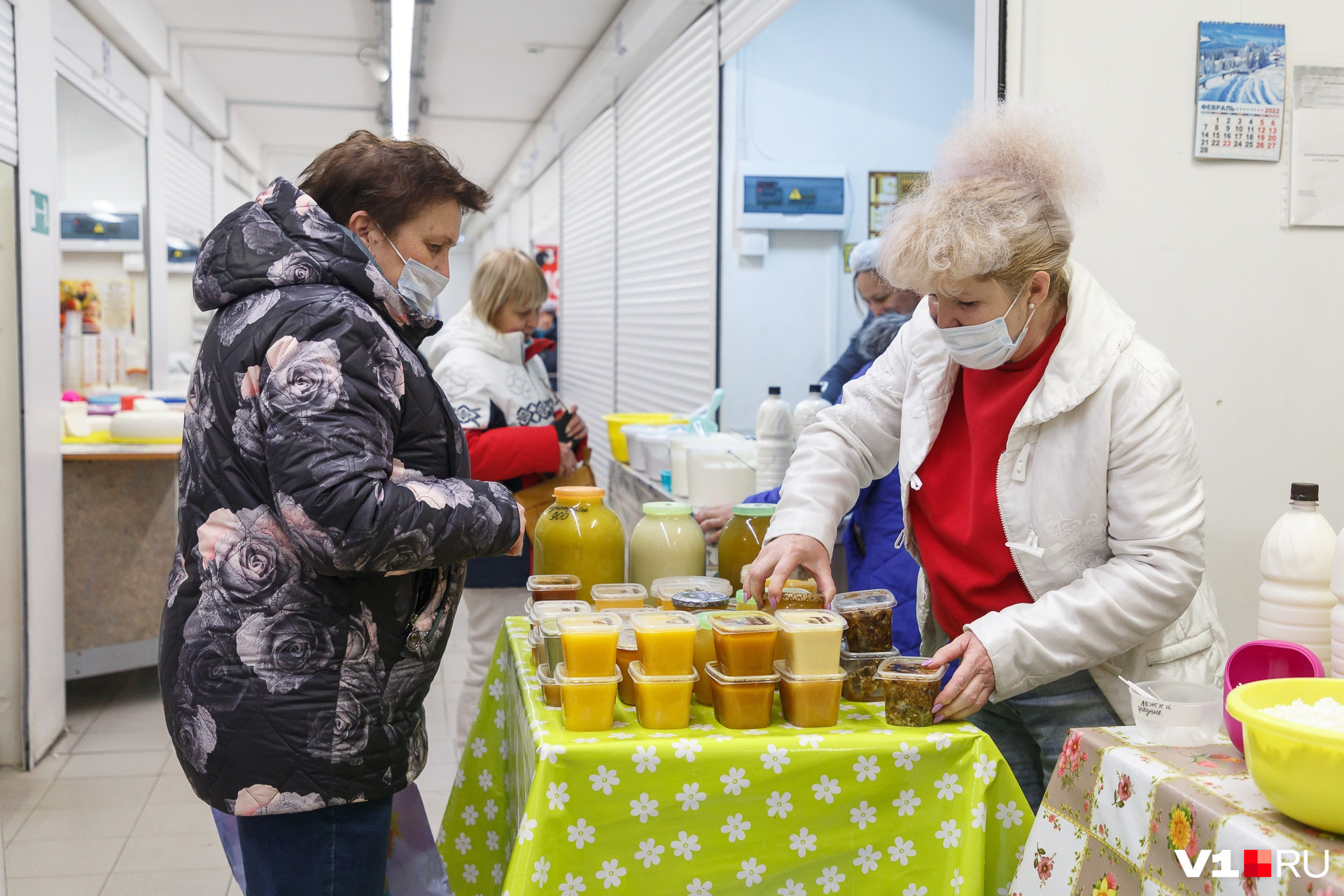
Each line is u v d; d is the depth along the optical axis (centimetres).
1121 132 232
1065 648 149
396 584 152
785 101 464
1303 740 92
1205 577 247
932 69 468
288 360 138
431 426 156
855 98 466
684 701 145
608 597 174
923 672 148
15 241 343
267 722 142
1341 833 93
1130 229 235
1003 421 161
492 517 151
